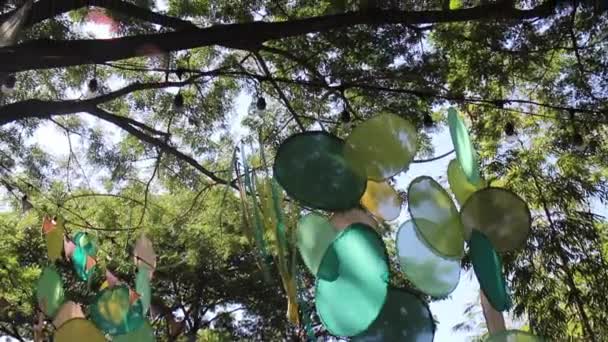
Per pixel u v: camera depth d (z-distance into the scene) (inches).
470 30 233.6
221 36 171.6
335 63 242.4
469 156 73.2
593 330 239.1
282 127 237.3
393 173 71.4
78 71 275.3
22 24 132.3
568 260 240.8
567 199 244.1
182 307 459.5
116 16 240.4
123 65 243.8
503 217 69.9
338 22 183.3
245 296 462.9
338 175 70.3
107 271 138.1
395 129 72.3
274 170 70.3
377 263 65.4
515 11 199.3
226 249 372.8
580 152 227.3
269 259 85.5
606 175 268.1
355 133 71.7
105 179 320.5
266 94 266.5
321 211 74.1
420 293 67.4
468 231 69.8
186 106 285.3
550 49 226.8
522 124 253.8
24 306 319.0
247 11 256.1
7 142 304.2
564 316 236.4
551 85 247.3
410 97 235.3
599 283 236.7
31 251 340.8
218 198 311.1
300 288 71.8
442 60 237.8
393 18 188.1
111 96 216.1
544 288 236.2
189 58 272.7
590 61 238.7
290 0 252.8
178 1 255.6
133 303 117.9
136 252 124.6
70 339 108.5
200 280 443.8
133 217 331.3
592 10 209.0
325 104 251.0
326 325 66.7
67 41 156.9
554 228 239.0
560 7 211.6
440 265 68.3
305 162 70.4
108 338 114.0
